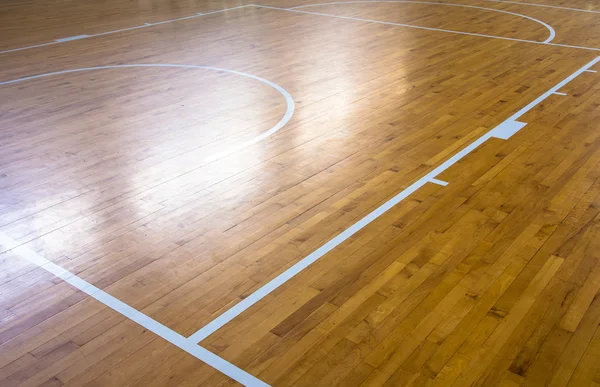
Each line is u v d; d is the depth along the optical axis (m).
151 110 4.91
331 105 5.00
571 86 5.47
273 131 4.47
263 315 2.54
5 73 5.88
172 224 3.22
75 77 5.77
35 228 3.18
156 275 2.79
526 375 2.22
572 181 3.71
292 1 9.68
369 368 2.25
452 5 9.31
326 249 3.00
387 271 2.83
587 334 2.43
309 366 2.26
